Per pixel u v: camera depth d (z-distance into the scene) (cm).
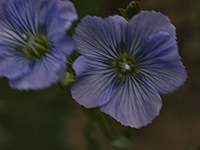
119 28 15
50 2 14
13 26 15
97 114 18
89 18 15
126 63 15
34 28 15
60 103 22
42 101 22
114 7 21
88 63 15
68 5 14
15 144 22
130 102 15
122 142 17
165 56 15
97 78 15
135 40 15
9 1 15
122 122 15
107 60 15
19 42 15
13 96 22
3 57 15
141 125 15
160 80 15
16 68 14
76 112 25
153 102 15
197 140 25
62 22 14
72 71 15
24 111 22
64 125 23
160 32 15
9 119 22
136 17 15
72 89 15
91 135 19
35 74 14
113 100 15
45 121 22
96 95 15
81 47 15
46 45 15
